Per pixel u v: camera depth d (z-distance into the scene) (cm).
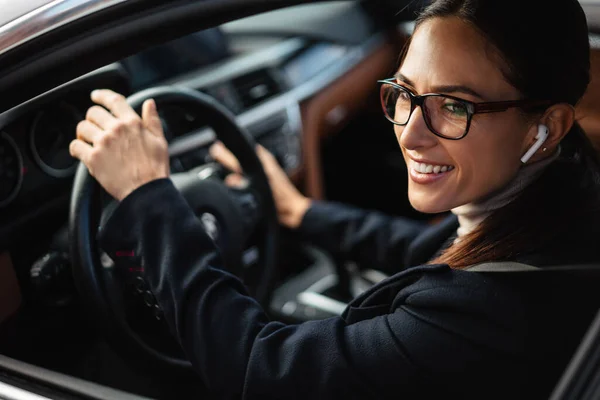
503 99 82
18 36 93
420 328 86
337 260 186
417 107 86
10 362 103
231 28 240
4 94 97
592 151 98
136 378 153
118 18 98
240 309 98
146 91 132
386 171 248
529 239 87
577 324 83
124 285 124
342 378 88
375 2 249
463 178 87
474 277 86
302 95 222
